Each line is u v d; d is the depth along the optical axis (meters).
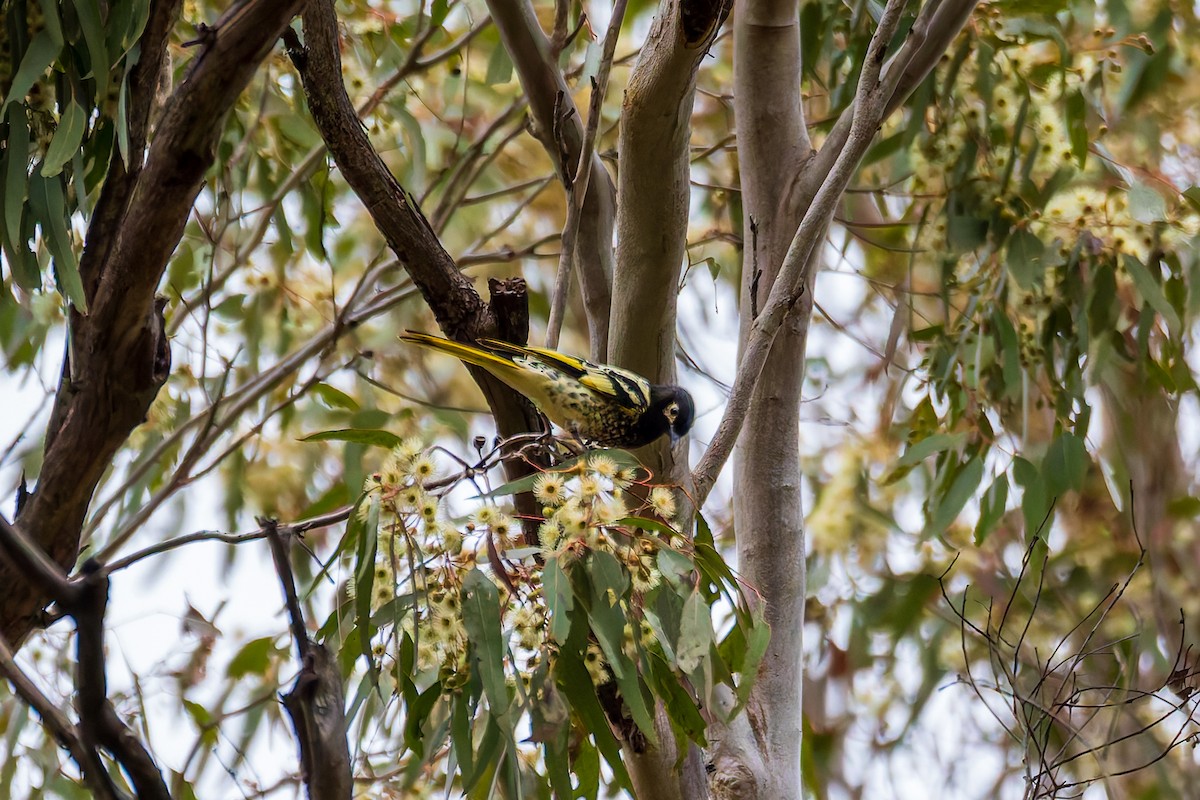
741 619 6.67
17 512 7.57
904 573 12.94
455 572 5.79
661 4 6.88
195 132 6.74
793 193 8.27
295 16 6.62
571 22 11.95
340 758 5.22
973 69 10.76
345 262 14.62
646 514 6.75
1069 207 10.29
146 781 4.18
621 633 5.66
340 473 12.48
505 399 7.79
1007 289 10.39
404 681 6.07
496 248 15.14
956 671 12.02
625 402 7.75
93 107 7.24
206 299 9.80
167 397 11.12
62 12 7.12
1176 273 10.50
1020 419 11.13
